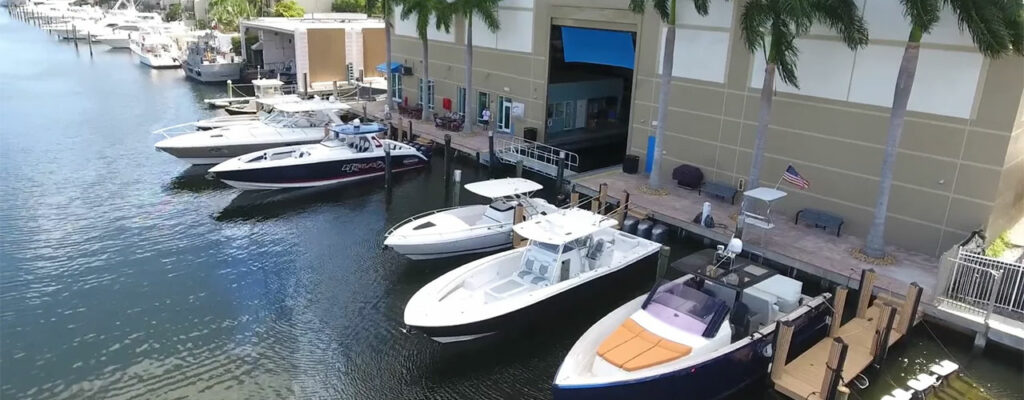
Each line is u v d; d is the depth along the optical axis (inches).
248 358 564.7
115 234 819.4
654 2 845.8
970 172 686.5
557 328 622.8
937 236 720.3
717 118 898.7
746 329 535.2
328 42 1834.4
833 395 480.7
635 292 682.2
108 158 1146.7
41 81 1952.5
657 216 831.7
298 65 1793.8
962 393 524.7
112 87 1893.5
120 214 888.3
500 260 649.0
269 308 647.8
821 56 776.3
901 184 737.6
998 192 677.3
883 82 731.4
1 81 1929.1
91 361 554.9
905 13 641.6
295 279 711.1
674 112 951.6
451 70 1369.3
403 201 974.4
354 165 1032.8
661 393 470.0
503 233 765.3
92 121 1432.1
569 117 1349.7
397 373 550.3
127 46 2837.1
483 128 1316.4
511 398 524.7
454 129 1301.7
